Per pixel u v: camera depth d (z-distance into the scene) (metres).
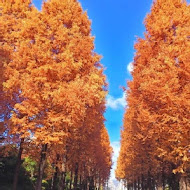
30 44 9.70
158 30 10.77
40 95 8.95
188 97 7.72
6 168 19.70
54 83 9.30
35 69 9.02
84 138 14.88
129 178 45.50
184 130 7.59
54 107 9.29
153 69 9.48
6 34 10.92
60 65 9.33
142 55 11.91
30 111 8.76
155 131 9.35
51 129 8.81
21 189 19.41
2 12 12.23
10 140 9.78
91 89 9.47
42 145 9.70
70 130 11.30
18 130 9.26
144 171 20.41
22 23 11.02
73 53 10.40
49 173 16.33
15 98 9.77
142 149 15.82
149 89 8.88
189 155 7.84
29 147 10.64
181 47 8.74
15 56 9.49
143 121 10.06
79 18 11.67
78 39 10.80
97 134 21.16
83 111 9.09
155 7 12.17
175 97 7.78
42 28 9.93
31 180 20.59
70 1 11.50
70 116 8.81
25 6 12.75
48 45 9.69
